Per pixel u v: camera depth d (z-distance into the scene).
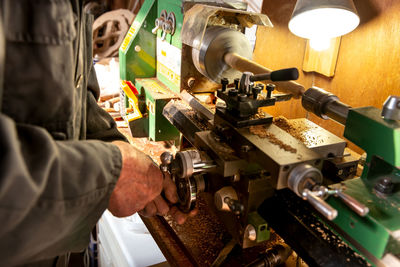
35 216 0.52
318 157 0.69
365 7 1.16
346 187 0.71
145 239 1.31
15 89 0.60
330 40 1.24
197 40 1.06
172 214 0.95
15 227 0.50
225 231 1.00
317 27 1.01
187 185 0.87
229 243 0.90
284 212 0.76
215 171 0.82
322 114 0.90
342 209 0.66
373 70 1.18
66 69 0.66
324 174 0.89
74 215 0.59
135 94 1.43
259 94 0.89
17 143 0.47
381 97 1.17
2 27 0.50
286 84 0.97
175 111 1.21
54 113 0.67
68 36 0.65
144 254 1.25
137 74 1.50
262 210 0.79
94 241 1.51
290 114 1.52
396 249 0.62
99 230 1.54
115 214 0.81
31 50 0.60
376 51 1.15
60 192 0.55
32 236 0.53
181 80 1.27
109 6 2.84
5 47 0.57
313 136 0.90
